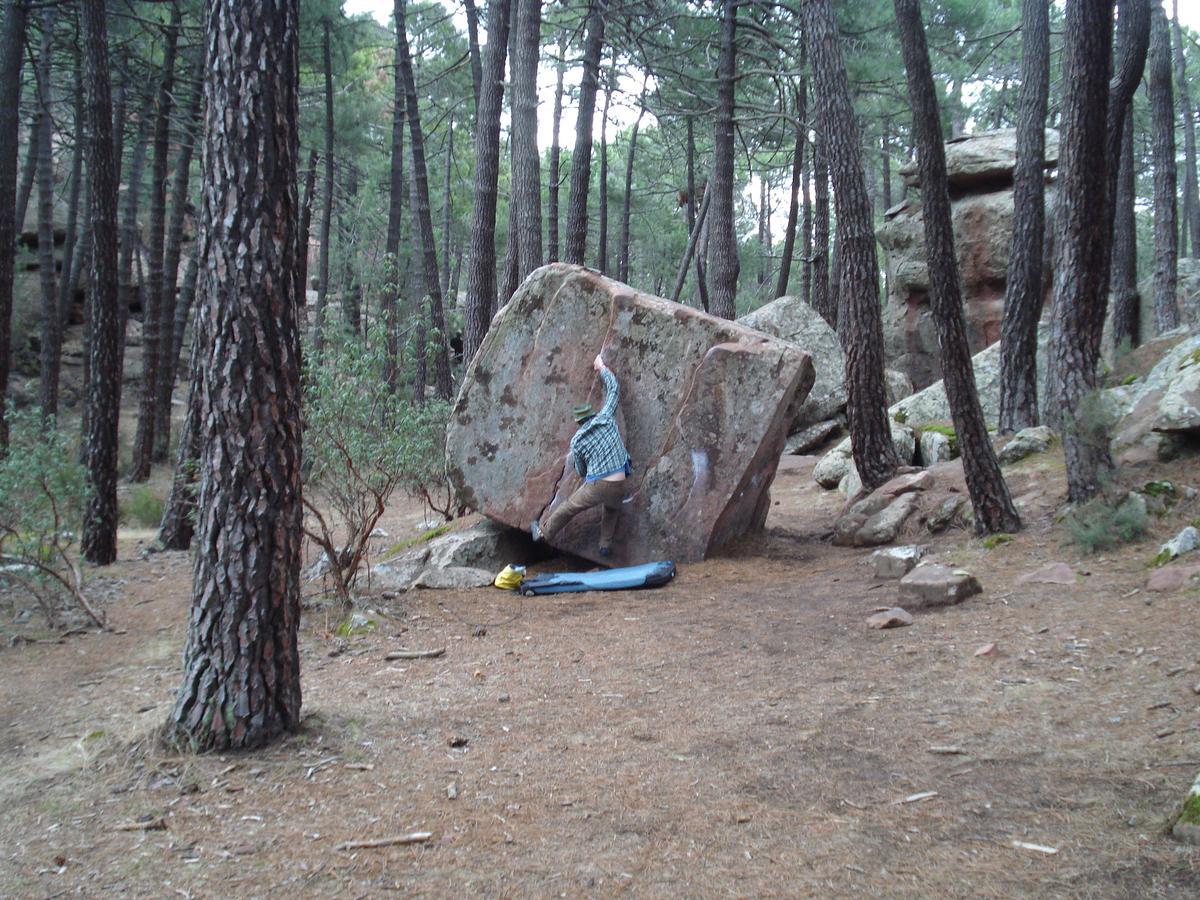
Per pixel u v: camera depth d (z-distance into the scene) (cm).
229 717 468
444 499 1577
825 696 528
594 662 640
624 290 958
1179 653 498
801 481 1518
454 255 4178
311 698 575
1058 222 846
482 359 977
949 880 312
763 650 638
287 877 339
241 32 455
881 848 342
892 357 2056
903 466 1127
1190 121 2491
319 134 2783
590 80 1628
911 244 2011
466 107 3153
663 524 931
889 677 548
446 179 3269
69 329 2797
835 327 2792
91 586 1029
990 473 847
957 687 515
